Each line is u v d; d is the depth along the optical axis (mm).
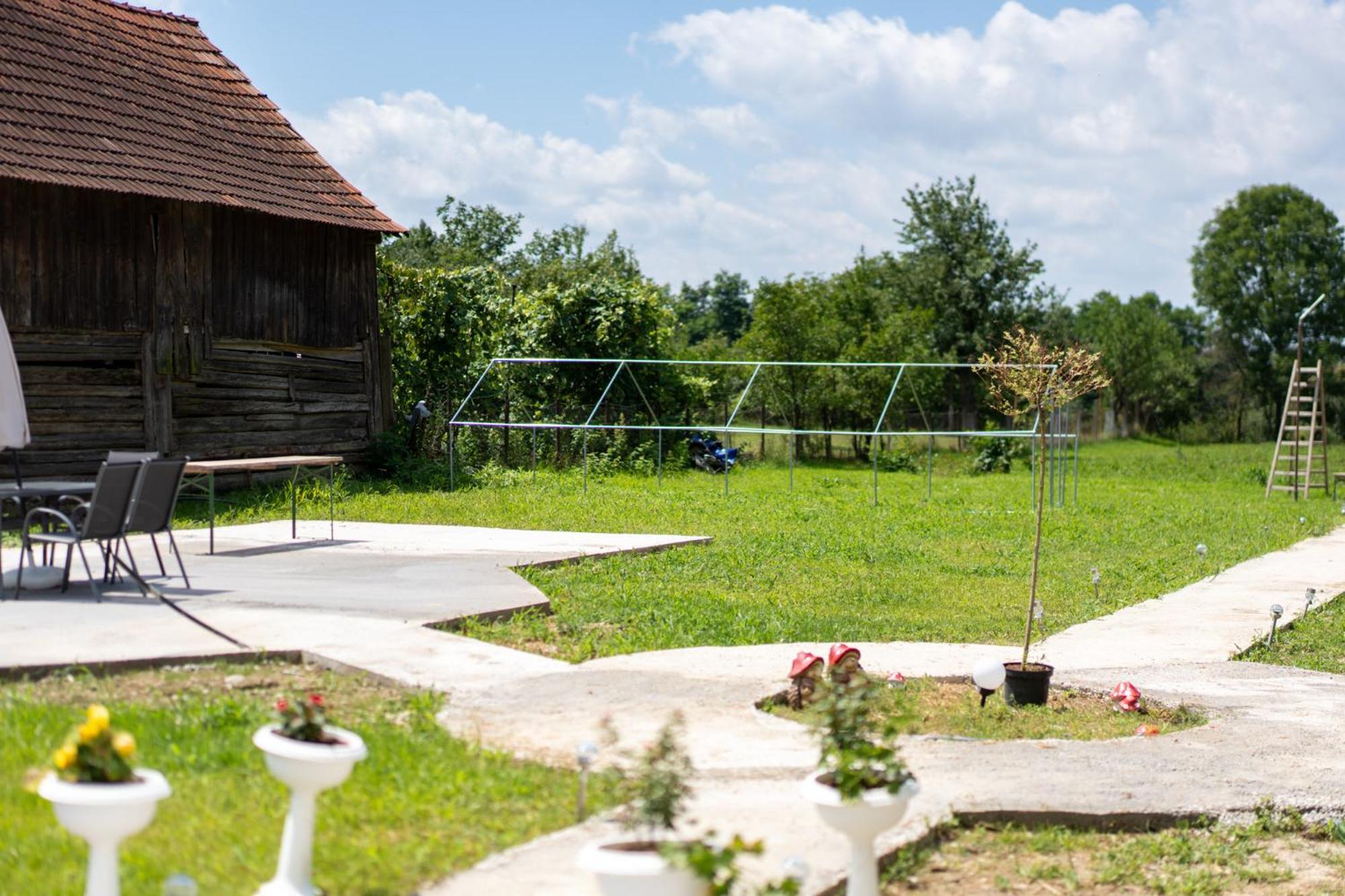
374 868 4793
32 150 16359
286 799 5363
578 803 5402
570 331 29906
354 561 12188
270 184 20156
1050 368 8773
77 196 17078
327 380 21578
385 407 22844
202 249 18859
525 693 7328
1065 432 23875
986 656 9359
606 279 35062
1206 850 6020
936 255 54438
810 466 35531
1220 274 80062
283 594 9953
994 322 53438
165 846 4863
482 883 4719
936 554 16016
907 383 39469
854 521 19500
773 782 6078
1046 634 10703
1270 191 80688
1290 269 78438
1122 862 5785
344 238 21641
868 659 9078
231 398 19562
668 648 9211
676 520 18391
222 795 5371
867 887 4617
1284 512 23375
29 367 16703
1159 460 44781
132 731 6059
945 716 7750
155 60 20922
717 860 3867
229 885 4570
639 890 3914
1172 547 17266
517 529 16219
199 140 19703
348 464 22016
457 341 26891
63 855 4758
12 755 5633
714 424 35656
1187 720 7977
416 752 6043
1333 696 8648
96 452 17516
